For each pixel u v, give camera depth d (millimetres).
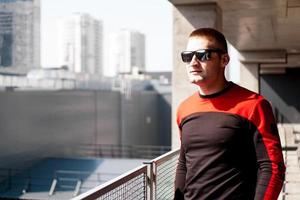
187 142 2471
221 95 2420
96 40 82875
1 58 26750
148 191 3980
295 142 19766
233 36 18781
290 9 12242
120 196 3191
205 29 2494
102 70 84750
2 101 21156
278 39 20031
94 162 24484
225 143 2314
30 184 19562
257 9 12172
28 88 25484
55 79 31922
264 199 2186
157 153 37062
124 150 36938
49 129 25891
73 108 29188
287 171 11148
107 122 35125
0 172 20797
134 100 40094
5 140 21375
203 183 2365
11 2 28234
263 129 2273
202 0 10328
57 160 24859
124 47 104125
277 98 37719
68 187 19672
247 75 28531
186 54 2473
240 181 2316
